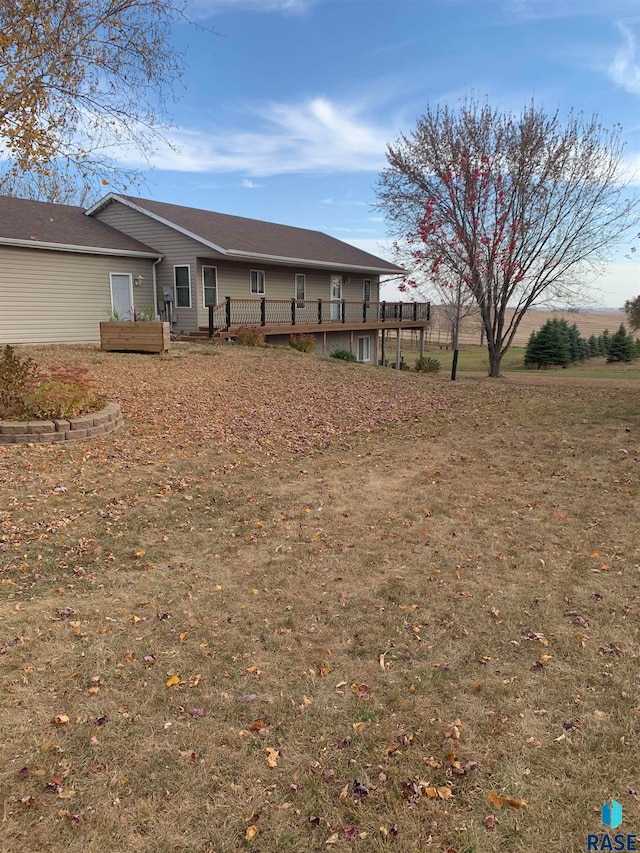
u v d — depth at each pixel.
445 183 19.88
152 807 1.93
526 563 3.85
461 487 5.46
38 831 1.82
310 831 1.85
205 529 4.45
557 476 5.68
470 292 20.70
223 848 1.79
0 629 2.98
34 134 7.61
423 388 11.94
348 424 8.31
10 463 5.35
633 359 39.38
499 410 9.32
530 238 20.47
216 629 3.09
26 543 3.97
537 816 1.88
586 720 2.33
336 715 2.41
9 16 6.94
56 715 2.37
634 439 6.89
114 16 7.50
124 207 17.95
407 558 3.96
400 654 2.86
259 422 7.99
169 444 6.57
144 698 2.50
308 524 4.58
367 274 25.19
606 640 2.92
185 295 17.23
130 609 3.27
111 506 4.72
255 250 17.48
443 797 1.97
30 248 14.16
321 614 3.25
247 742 2.25
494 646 2.91
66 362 10.50
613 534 4.25
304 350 17.02
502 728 2.30
